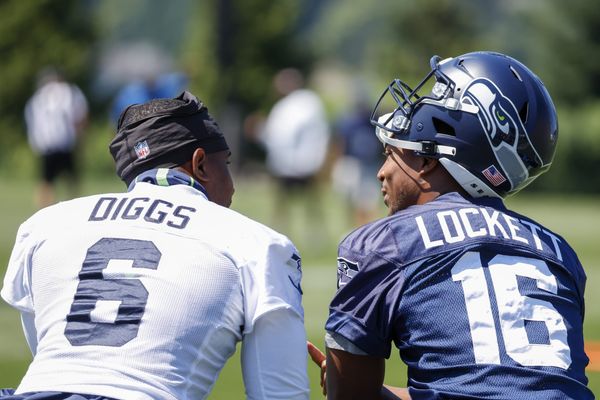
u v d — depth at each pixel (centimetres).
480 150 1182
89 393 1022
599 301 3503
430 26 18488
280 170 5991
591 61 12900
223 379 2272
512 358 1063
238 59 16212
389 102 6869
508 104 1179
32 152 14112
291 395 1079
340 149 6344
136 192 1144
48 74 6725
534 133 1192
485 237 1122
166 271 1071
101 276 1079
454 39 18512
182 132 1170
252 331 1075
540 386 1052
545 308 1094
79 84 15600
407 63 18238
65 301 1080
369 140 6156
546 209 8625
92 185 9850
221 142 1197
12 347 2633
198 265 1076
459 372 1073
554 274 1129
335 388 1159
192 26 17062
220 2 13388
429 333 1093
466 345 1074
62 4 15562
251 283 1077
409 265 1115
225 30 13375
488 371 1059
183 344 1052
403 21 18662
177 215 1112
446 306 1091
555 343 1079
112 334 1049
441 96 1191
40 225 1140
